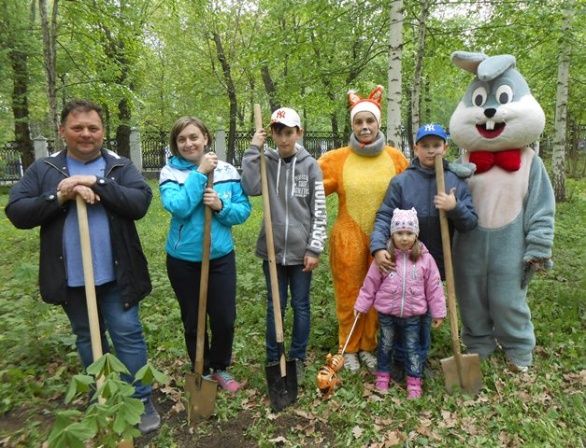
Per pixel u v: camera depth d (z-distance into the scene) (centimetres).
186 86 1934
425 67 874
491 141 328
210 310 314
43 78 1381
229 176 310
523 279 338
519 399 309
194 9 1495
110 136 1980
